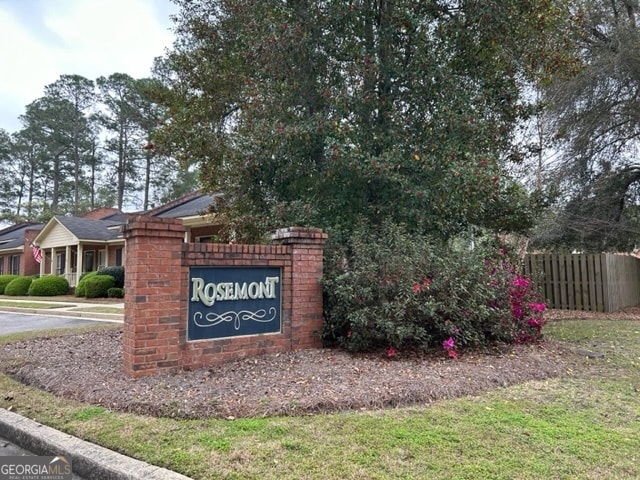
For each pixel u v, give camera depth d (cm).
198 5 962
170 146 960
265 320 561
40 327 1046
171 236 488
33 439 339
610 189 1334
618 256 1260
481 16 716
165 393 404
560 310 1173
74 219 2527
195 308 505
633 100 1232
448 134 722
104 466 285
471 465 276
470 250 677
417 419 353
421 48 737
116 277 1980
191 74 966
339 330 602
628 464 279
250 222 815
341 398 388
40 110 4400
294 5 766
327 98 732
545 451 297
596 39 1290
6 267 3066
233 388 417
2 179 4744
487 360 540
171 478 265
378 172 682
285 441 310
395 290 563
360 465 277
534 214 824
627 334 789
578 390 442
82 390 429
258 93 774
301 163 769
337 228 707
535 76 838
